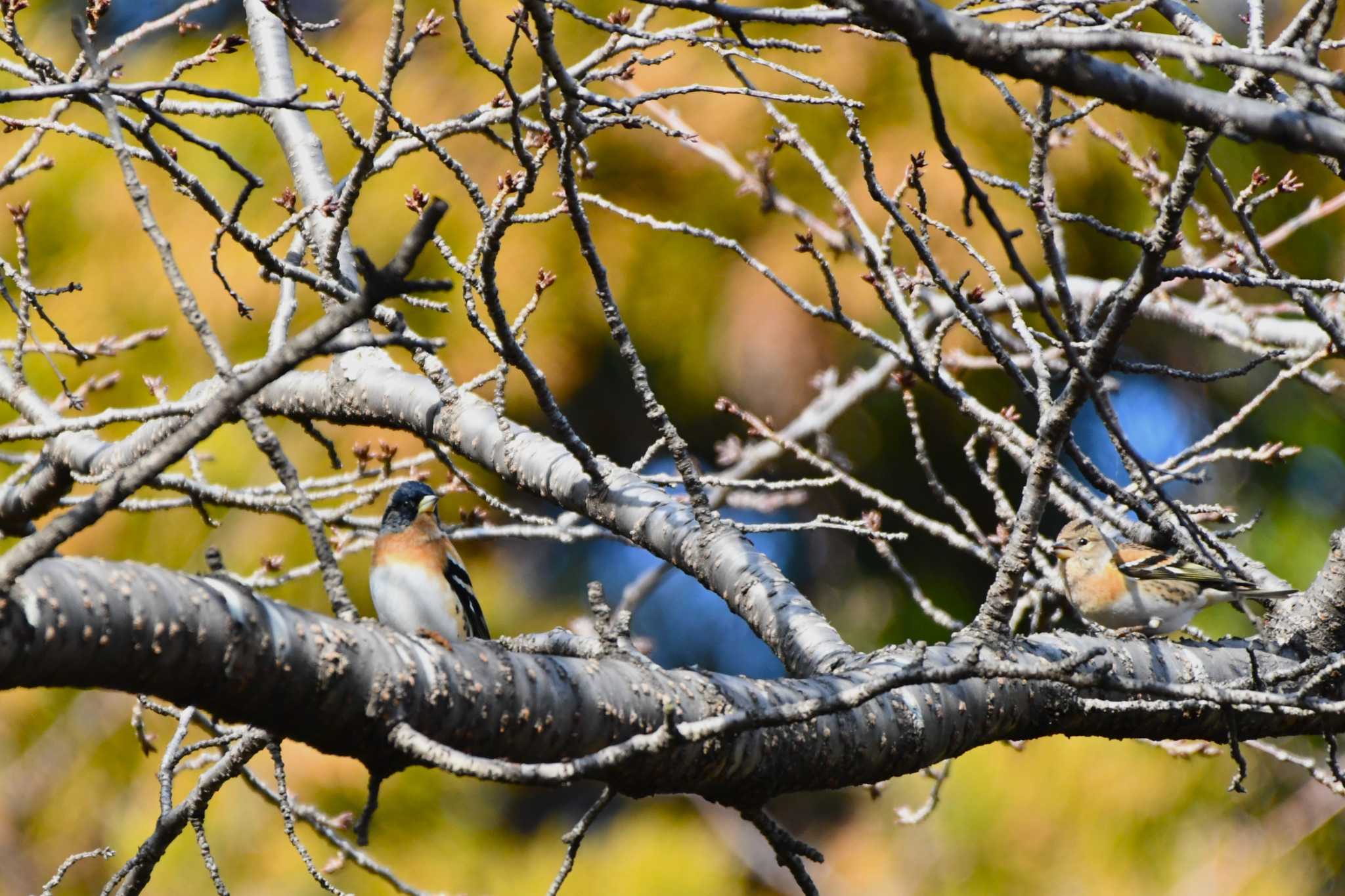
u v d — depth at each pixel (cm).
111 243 1609
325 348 441
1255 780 1538
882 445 1908
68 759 1474
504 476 771
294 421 867
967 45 414
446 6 1655
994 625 641
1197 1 787
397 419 810
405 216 1570
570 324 1639
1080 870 1525
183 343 1565
